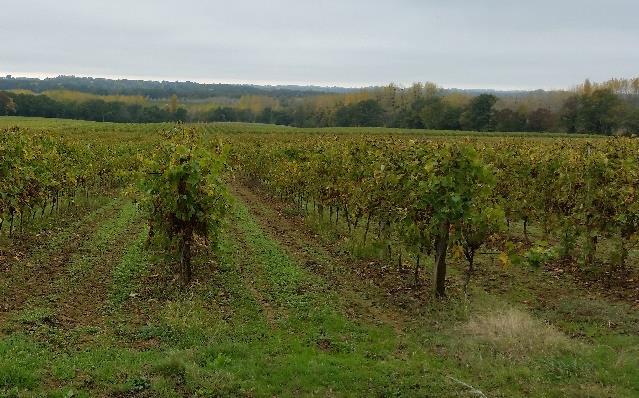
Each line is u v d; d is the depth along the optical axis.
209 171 12.08
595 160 13.61
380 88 131.00
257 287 12.08
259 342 8.99
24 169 15.82
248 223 20.31
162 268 13.41
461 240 11.05
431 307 10.90
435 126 95.38
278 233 18.94
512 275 13.51
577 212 14.13
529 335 9.12
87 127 70.31
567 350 8.60
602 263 14.35
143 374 7.52
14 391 6.76
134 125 78.81
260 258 14.62
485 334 9.31
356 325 9.95
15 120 87.00
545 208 16.77
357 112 114.19
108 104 126.19
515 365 8.15
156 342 8.90
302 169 22.39
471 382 7.70
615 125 78.44
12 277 12.27
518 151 20.00
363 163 17.20
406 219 11.74
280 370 7.86
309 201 24.25
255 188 34.72
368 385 7.52
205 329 9.37
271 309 10.72
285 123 135.00
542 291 12.16
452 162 10.82
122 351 8.32
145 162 12.23
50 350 8.25
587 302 10.98
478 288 12.39
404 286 12.51
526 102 100.12
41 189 17.70
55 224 19.42
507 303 11.23
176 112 132.62
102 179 30.67
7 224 18.14
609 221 13.04
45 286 11.80
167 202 11.55
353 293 11.92
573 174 15.02
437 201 10.91
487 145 21.70
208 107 149.38
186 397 7.04
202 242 13.12
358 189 15.76
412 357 8.57
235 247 15.88
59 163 21.09
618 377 7.68
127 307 10.64
